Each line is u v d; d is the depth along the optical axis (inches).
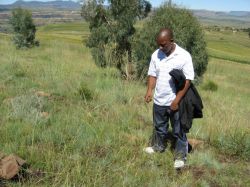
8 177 182.5
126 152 227.9
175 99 215.6
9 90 346.9
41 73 460.8
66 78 437.7
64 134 245.0
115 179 195.3
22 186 179.8
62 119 269.1
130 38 719.7
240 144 258.1
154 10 669.9
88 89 357.7
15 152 210.4
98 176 194.9
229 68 1710.1
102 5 763.4
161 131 233.9
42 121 259.9
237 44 4970.5
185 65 214.8
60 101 331.6
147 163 221.3
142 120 305.3
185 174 212.2
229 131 283.0
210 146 266.8
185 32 657.6
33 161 203.5
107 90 396.2
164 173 213.6
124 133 264.5
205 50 697.0
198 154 240.4
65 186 181.5
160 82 222.5
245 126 319.0
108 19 755.4
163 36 212.2
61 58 842.8
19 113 269.0
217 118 340.2
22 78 421.4
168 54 217.9
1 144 218.2
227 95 716.7
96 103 334.0
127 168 205.5
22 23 1346.0
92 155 219.3
